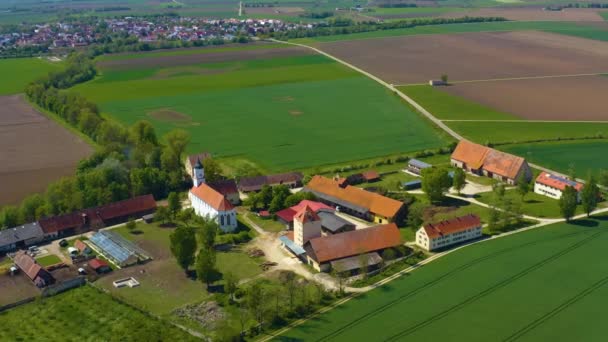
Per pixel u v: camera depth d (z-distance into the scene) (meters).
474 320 178.62
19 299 199.88
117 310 190.88
